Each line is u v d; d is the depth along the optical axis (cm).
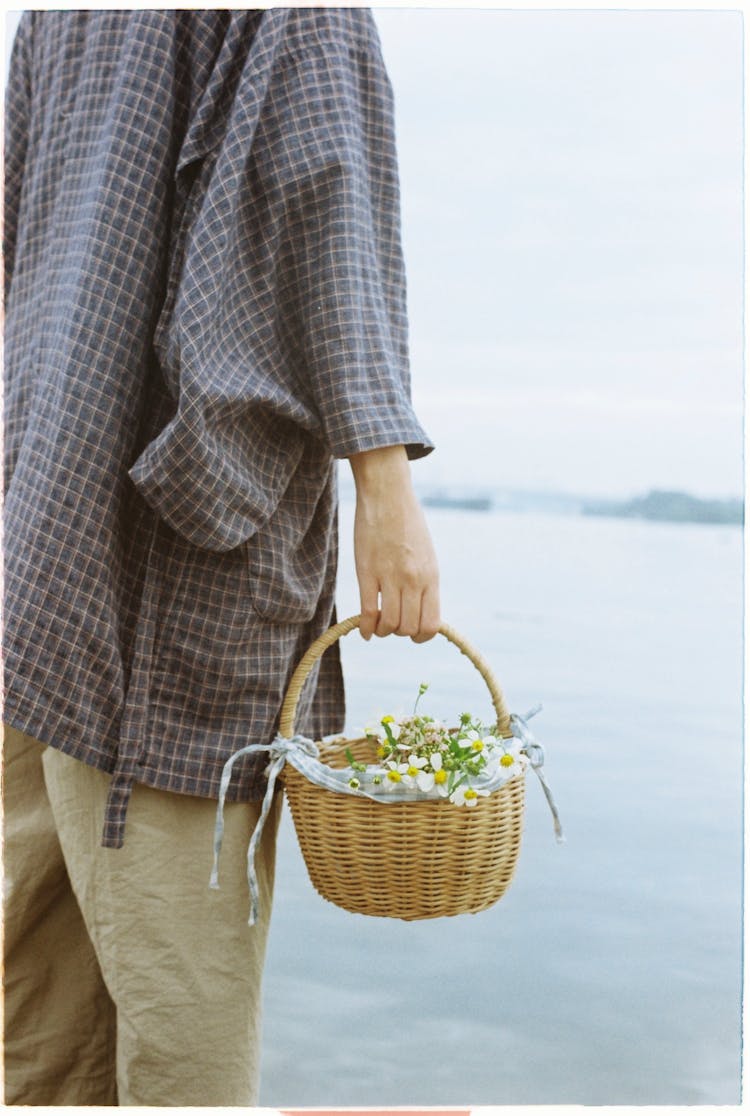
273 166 102
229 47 103
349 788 100
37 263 116
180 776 102
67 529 101
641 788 289
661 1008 180
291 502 107
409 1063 160
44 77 119
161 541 104
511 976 191
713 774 301
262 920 109
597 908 220
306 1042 167
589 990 185
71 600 101
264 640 105
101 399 101
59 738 101
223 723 104
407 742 111
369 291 104
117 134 104
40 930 119
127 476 104
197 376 95
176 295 101
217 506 98
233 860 105
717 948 200
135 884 101
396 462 102
